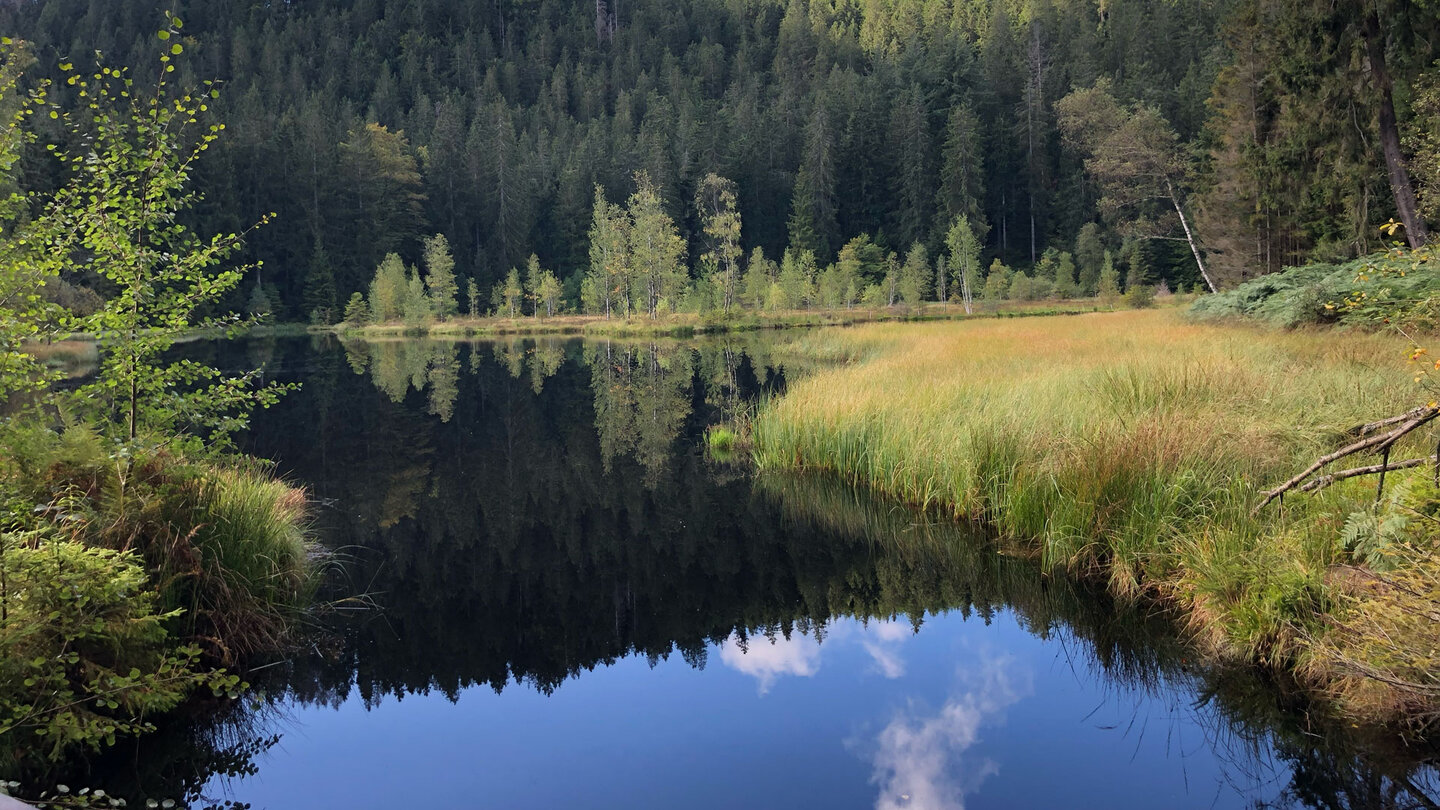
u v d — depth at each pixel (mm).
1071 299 57375
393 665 5438
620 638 5926
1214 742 4082
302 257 63469
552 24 147875
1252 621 4586
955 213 72625
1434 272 8812
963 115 73562
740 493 10109
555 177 85625
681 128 88188
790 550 7832
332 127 80188
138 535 4812
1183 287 54438
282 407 18906
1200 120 63281
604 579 7230
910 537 7855
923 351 18766
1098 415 8016
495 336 52625
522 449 13664
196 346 43531
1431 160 14562
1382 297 4945
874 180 83312
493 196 78938
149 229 5254
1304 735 4008
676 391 20578
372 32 135500
